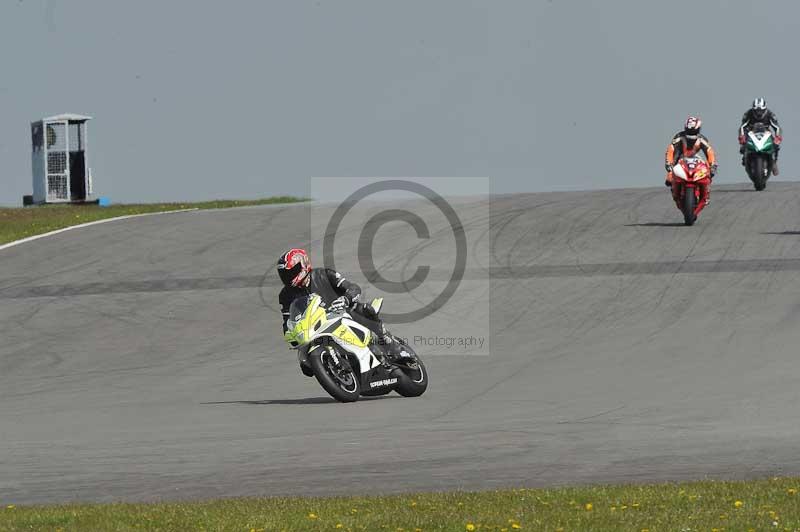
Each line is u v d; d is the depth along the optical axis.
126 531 26.17
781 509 26.67
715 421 41.59
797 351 58.28
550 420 43.12
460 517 26.83
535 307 75.19
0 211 147.12
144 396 55.47
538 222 110.25
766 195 122.94
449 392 52.28
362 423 43.97
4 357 68.25
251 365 63.53
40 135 172.38
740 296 73.81
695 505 27.50
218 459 37.41
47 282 91.06
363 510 28.11
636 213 113.56
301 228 113.19
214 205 152.00
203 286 87.31
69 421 48.22
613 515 26.55
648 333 65.75
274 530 26.09
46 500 31.86
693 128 103.38
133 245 106.62
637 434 39.41
